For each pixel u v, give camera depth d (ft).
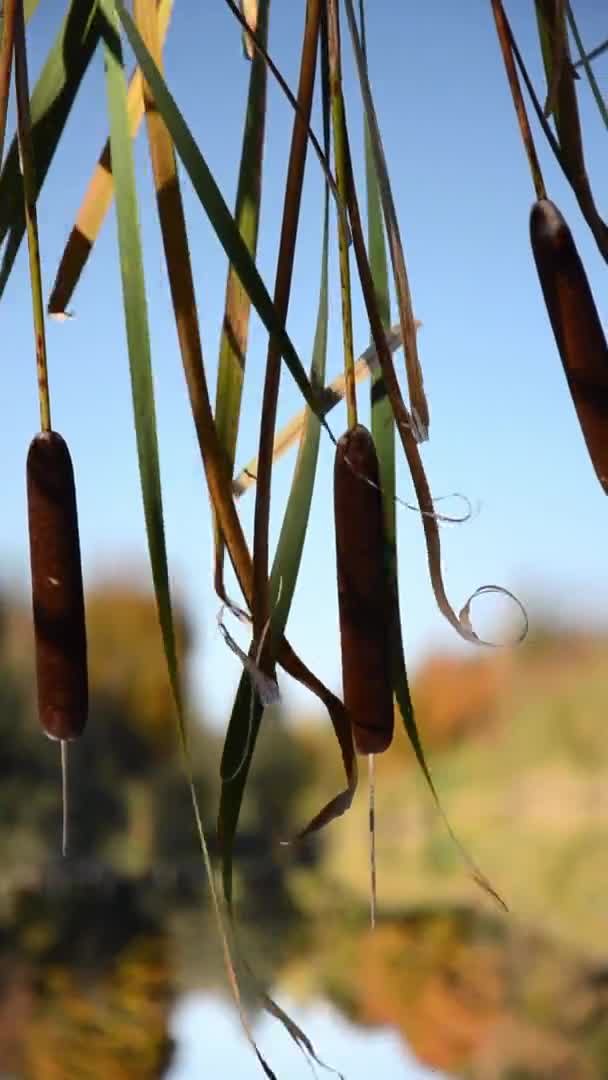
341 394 4.68
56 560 4.42
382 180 4.63
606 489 4.29
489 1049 25.77
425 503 4.54
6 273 4.66
